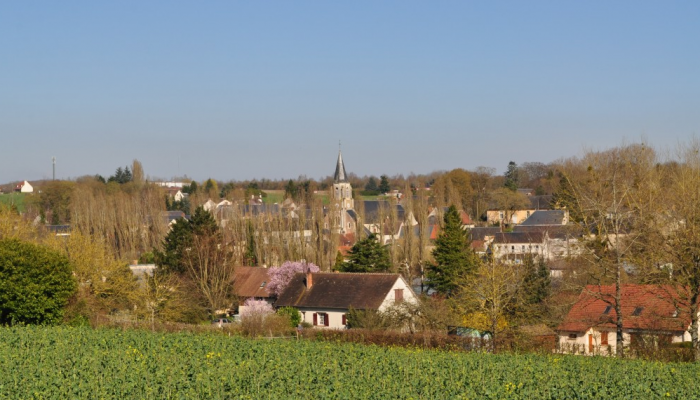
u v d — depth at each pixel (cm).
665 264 4144
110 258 6644
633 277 4275
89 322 5672
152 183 19375
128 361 3341
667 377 3136
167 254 7538
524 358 3706
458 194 14975
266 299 7500
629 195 4391
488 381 2970
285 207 11338
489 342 4494
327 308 6506
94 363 3200
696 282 3950
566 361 3622
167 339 4138
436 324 5112
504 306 4575
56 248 6328
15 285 5294
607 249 4222
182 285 6706
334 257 9025
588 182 4334
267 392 2730
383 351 3819
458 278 5478
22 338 4034
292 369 3136
